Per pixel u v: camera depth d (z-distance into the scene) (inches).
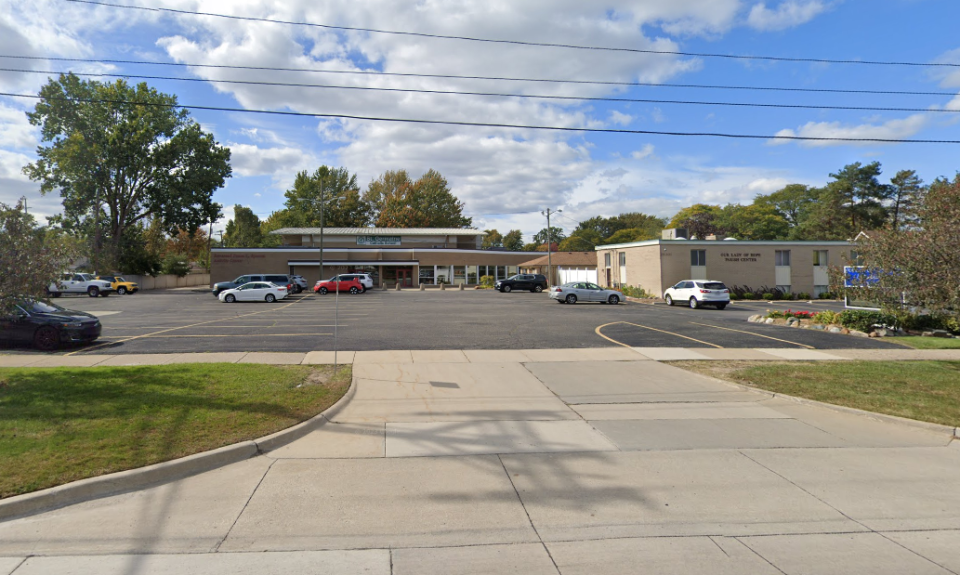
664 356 537.0
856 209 2497.5
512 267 2561.5
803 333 721.6
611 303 1333.7
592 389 402.0
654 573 156.6
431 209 3501.5
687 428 309.1
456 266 2434.8
